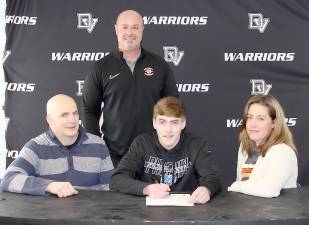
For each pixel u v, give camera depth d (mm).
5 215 1705
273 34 3631
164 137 2223
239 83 3666
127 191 2061
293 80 3645
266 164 2199
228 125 3688
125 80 3018
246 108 2361
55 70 3709
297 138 3656
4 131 3795
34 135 3738
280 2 3613
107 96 3049
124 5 3660
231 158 3693
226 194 2055
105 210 1771
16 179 2104
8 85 3727
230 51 3650
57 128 2346
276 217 1658
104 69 3043
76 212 1740
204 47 3656
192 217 1669
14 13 3686
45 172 2346
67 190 2023
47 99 3721
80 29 3678
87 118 3100
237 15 3633
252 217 1659
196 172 2314
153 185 2035
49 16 3680
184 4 3643
